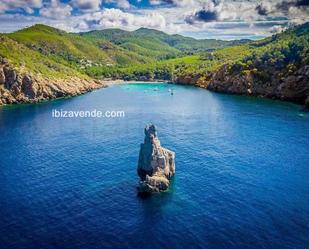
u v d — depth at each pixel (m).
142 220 66.31
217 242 58.94
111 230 62.94
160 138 124.69
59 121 157.25
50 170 93.38
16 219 66.88
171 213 68.94
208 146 113.81
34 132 135.88
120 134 131.88
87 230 62.94
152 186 78.19
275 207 70.88
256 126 140.25
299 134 126.12
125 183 83.69
